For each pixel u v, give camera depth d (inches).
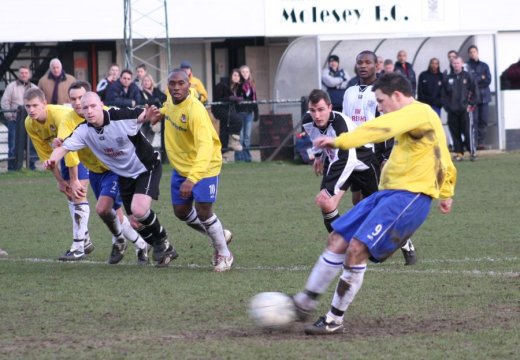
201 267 958.4
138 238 988.6
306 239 1131.9
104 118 906.7
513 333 652.1
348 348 619.2
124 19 2284.7
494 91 2335.1
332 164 919.7
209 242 1133.1
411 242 1013.2
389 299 774.5
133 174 944.3
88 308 761.6
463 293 791.1
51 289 844.6
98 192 1005.2
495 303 751.1
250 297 796.0
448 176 664.4
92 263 1006.4
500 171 1856.5
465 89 2060.8
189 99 905.5
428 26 2608.3
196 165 885.2
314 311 717.3
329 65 2108.8
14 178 1894.7
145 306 765.9
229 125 2135.8
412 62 2409.0
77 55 2576.3
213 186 916.6
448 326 679.7
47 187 1753.2
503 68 2618.1
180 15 2434.8
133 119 917.2
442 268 916.6
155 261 983.6
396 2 2573.8
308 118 940.0
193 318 721.0
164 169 2009.1
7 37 2309.3
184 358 599.2
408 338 644.7
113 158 930.1
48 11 2327.8
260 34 2493.8
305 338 652.1
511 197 1472.7
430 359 589.6
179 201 945.5
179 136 921.5
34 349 629.3
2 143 2017.7
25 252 1092.5
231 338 654.5
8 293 829.2
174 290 830.5
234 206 1453.0
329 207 923.4
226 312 740.7
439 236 1123.3
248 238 1146.0
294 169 2017.7
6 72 2495.1
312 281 674.2
